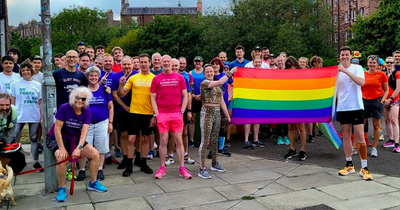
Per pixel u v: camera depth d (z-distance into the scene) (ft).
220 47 113.39
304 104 21.50
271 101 21.57
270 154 24.21
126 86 19.43
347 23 151.23
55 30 212.84
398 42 90.02
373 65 23.29
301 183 17.49
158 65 21.33
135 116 19.24
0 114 15.20
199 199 15.42
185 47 144.46
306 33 127.34
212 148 19.86
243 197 15.53
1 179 14.53
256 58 25.25
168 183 17.83
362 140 18.19
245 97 21.45
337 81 20.52
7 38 56.59
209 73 18.98
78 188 17.16
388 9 97.09
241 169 20.44
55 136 15.38
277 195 15.78
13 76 22.18
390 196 15.35
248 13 106.32
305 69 21.42
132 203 15.05
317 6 129.39
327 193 15.90
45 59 16.20
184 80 19.03
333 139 23.31
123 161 21.01
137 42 152.35
